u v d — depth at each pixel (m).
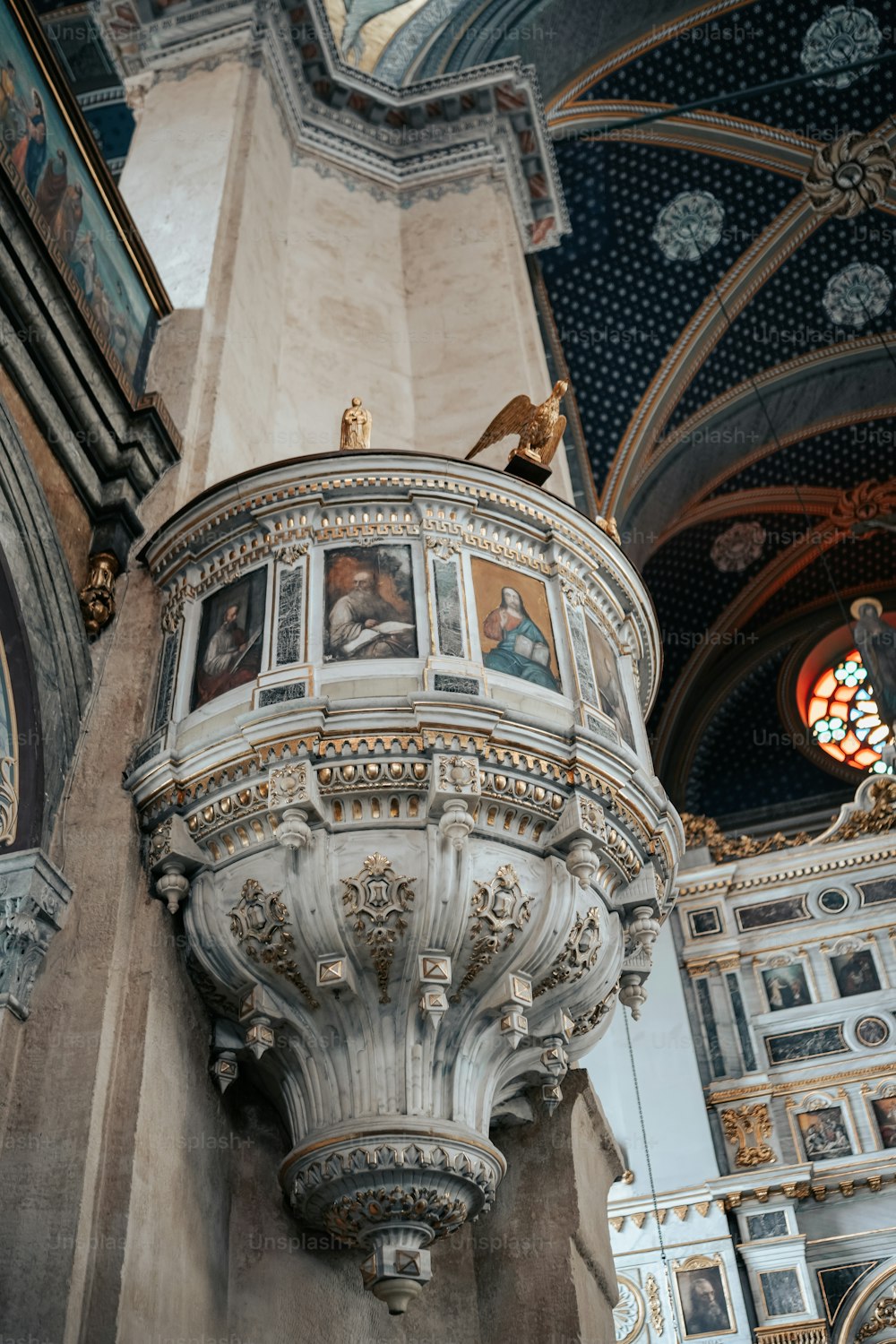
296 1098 5.12
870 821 15.07
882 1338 12.24
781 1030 14.08
